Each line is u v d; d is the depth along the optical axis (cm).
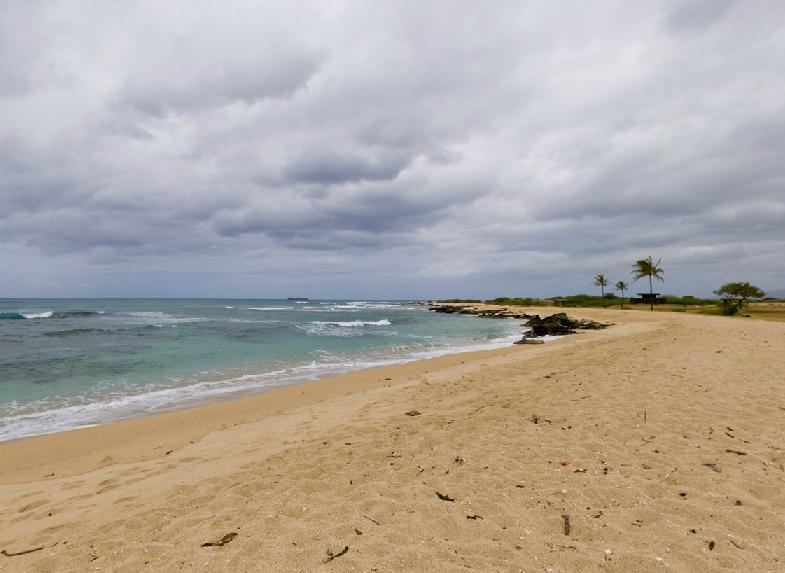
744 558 291
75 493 502
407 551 313
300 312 7081
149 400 1131
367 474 475
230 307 9406
